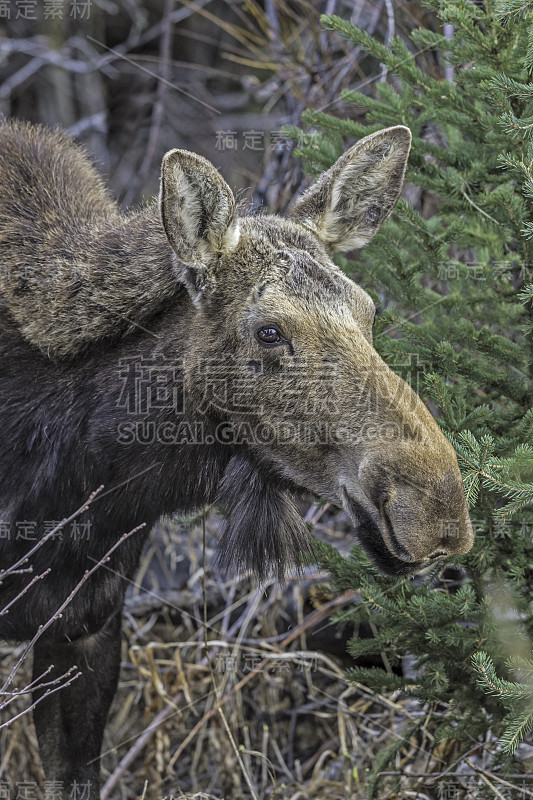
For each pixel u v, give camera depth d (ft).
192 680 31.91
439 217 29.48
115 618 26.07
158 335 22.91
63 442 23.21
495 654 23.17
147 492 23.70
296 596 32.37
